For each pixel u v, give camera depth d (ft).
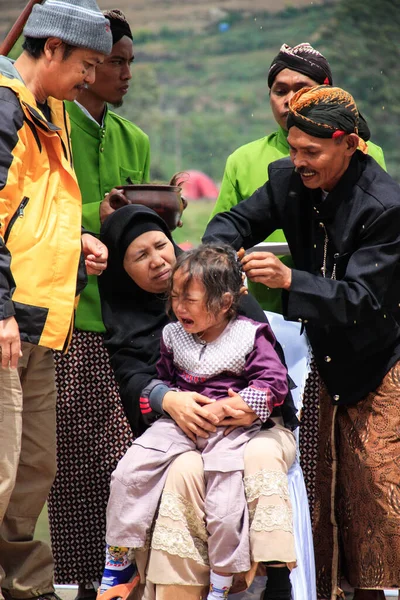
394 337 18.28
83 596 21.56
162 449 16.78
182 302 16.96
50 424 19.47
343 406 19.02
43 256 17.30
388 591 21.80
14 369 17.39
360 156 18.21
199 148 221.25
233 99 235.40
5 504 17.42
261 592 17.06
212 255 17.11
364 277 17.33
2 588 18.95
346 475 18.95
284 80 22.62
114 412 21.13
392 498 18.20
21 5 170.81
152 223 19.26
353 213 17.83
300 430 19.80
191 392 17.17
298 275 17.28
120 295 19.62
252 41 249.34
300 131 17.31
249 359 17.26
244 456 16.51
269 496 16.02
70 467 21.27
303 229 18.99
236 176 23.85
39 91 18.07
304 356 19.52
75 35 17.49
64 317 17.44
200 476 16.42
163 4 259.39
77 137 22.47
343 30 209.97
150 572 16.11
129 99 227.61
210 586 16.19
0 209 16.56
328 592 19.53
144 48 250.98
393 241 17.57
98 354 21.27
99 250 18.57
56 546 21.44
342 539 19.38
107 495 21.20
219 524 15.97
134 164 23.67
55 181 17.89
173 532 16.06
